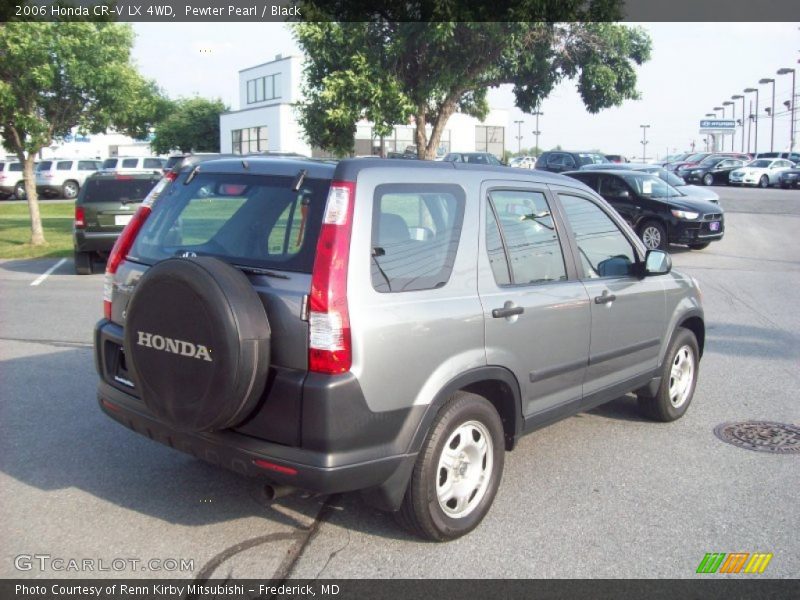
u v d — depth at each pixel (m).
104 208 13.76
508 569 3.86
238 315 3.48
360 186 3.71
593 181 18.53
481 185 4.40
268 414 3.60
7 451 5.30
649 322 5.69
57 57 15.77
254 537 4.14
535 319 4.51
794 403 6.73
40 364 7.60
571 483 4.95
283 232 3.83
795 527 4.37
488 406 4.25
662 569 3.89
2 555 3.91
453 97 14.36
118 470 5.01
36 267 15.15
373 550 4.03
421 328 3.81
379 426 3.67
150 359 3.76
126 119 17.75
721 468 5.23
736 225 23.19
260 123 50.25
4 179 37.97
